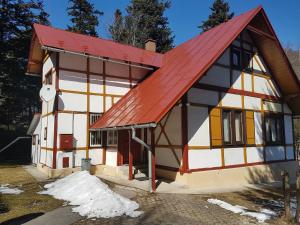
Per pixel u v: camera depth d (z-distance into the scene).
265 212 8.00
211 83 12.34
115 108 13.66
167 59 15.91
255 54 14.84
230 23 13.92
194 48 14.12
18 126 30.81
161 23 33.16
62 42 13.42
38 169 15.23
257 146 14.09
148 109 10.48
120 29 32.84
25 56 25.33
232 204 8.70
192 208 7.89
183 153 11.11
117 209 7.50
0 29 23.70
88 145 13.49
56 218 6.89
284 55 14.49
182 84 10.59
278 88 16.06
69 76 13.35
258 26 14.06
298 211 7.19
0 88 25.41
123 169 12.30
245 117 13.66
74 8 33.16
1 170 14.89
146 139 13.47
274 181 14.61
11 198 8.68
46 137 14.21
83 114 13.55
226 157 12.46
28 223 6.56
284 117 16.31
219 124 12.41
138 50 16.83
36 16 25.09
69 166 12.89
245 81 13.98
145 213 7.33
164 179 11.81
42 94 12.61
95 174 13.39
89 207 7.57
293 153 16.55
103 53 14.16
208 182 11.59
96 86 14.10
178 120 11.46
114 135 13.45
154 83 13.36
